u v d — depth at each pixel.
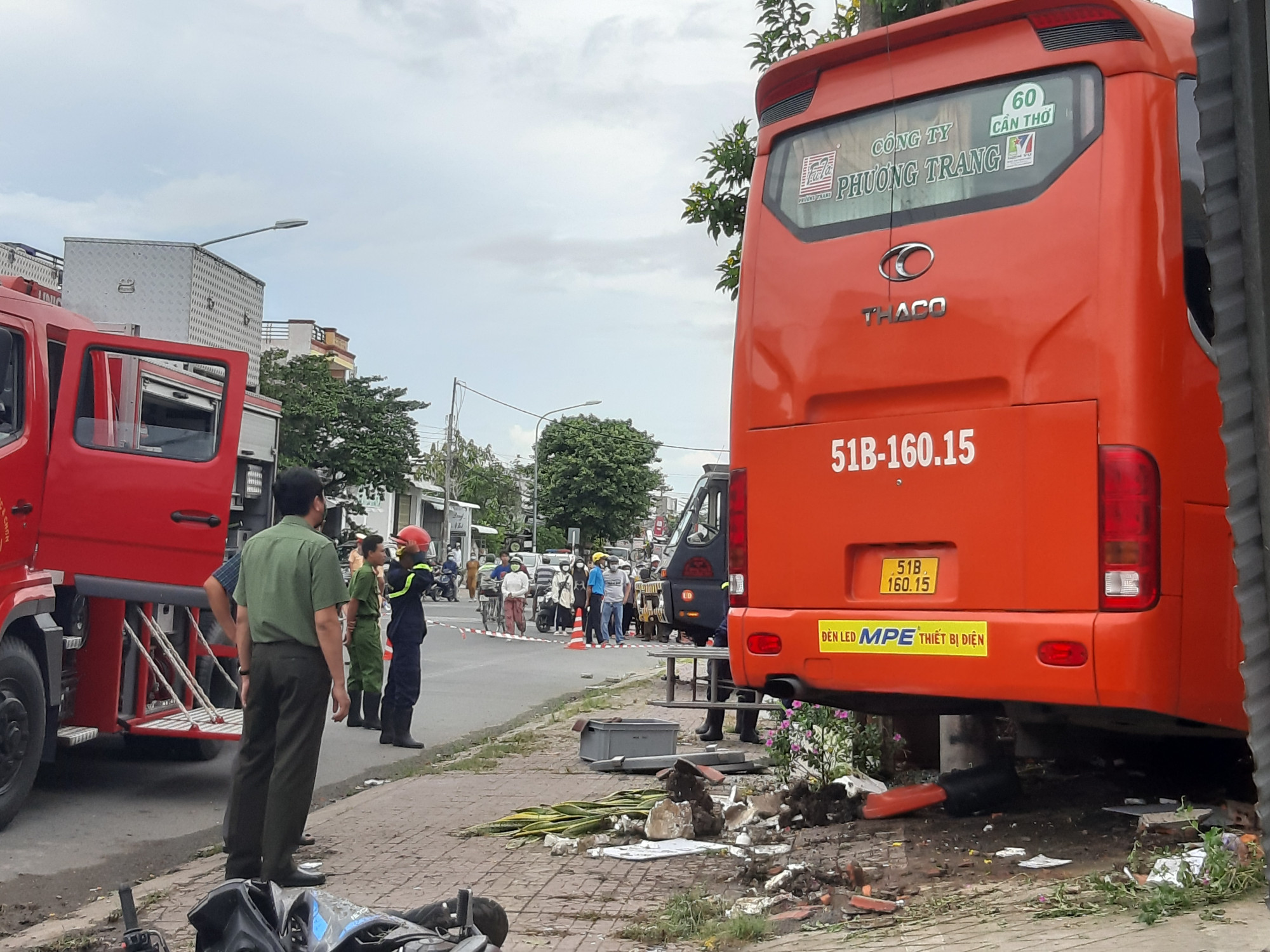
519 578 28.81
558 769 9.91
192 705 9.68
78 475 8.06
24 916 5.80
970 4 6.01
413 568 11.63
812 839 6.72
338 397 51.44
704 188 10.30
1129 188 5.50
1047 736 8.35
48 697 7.95
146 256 11.35
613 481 82.00
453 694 16.22
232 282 12.20
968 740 7.44
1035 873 5.55
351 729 12.69
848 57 6.49
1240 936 4.02
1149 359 5.39
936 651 5.80
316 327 76.38
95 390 8.19
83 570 8.07
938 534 5.86
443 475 89.44
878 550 6.13
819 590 6.27
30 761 7.69
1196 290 5.63
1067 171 5.66
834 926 4.98
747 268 6.79
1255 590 2.50
